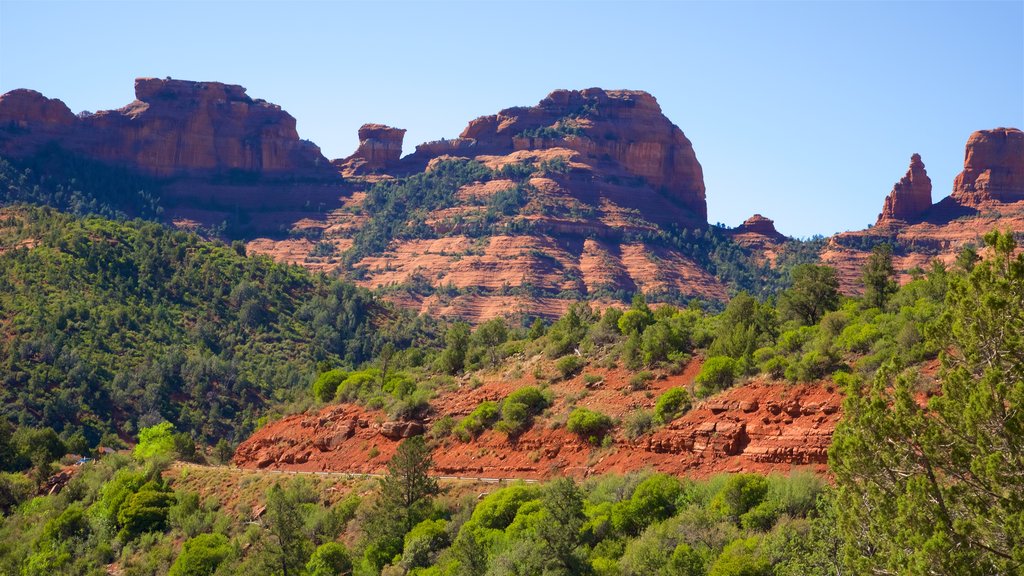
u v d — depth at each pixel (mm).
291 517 64125
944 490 33062
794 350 64438
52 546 76125
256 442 86625
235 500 75438
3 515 85188
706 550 46875
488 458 68625
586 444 64562
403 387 81938
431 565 57250
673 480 54812
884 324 61469
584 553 50000
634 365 70938
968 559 31656
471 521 59125
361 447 77188
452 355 89750
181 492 79375
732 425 57281
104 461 91938
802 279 81812
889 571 34156
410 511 62781
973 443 33156
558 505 53594
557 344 80500
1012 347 33250
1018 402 31703
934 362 53594
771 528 47500
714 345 68188
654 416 62750
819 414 54500
